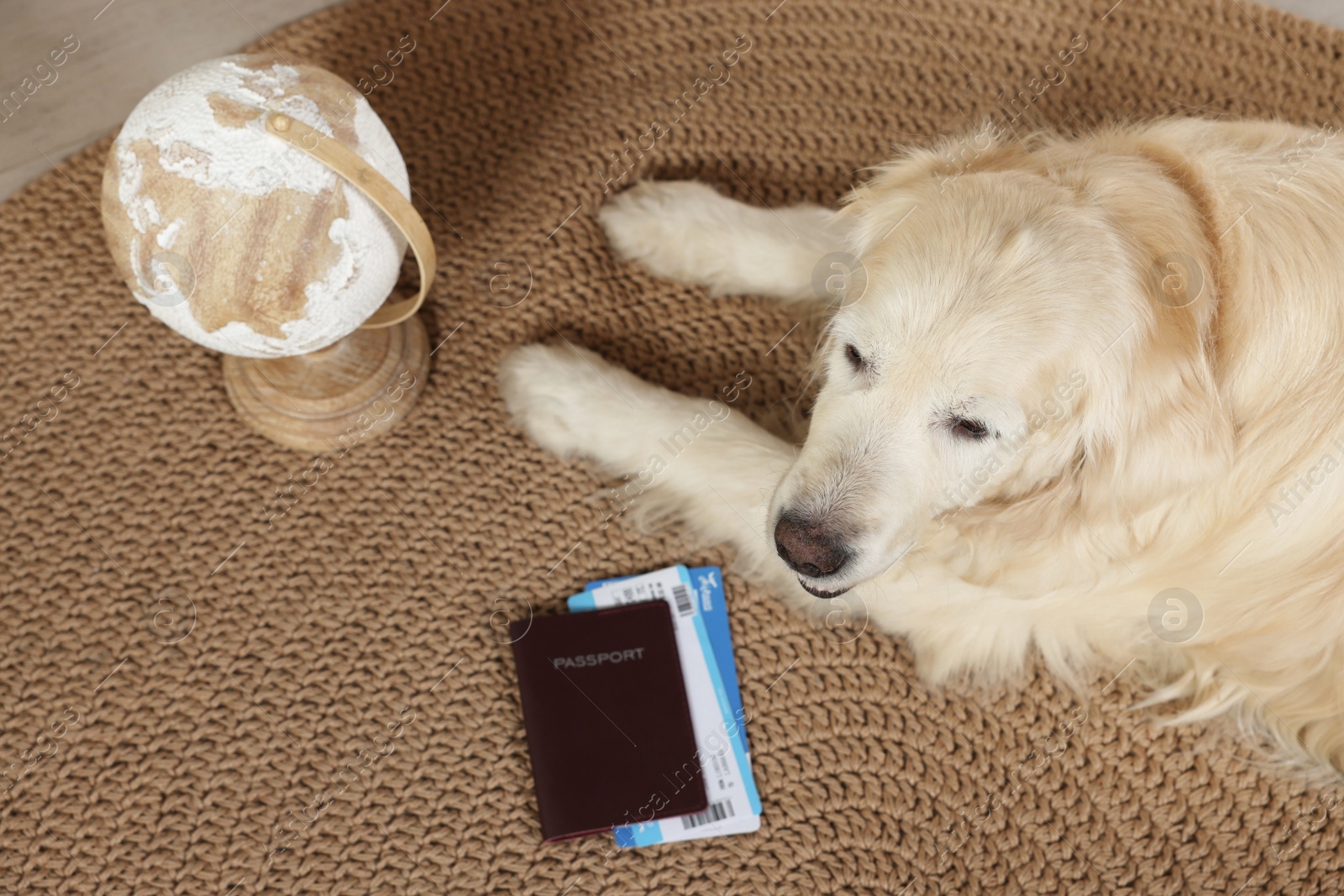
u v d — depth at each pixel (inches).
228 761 37.5
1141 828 38.1
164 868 36.9
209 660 38.1
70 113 41.1
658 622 38.3
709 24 43.1
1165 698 38.5
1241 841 38.0
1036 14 43.4
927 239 33.3
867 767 38.3
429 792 37.6
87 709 37.6
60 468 39.0
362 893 37.0
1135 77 43.2
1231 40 43.3
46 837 36.9
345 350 38.4
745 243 39.9
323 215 33.1
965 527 36.3
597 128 42.2
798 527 33.9
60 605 38.2
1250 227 33.2
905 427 33.4
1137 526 35.1
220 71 33.1
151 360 39.7
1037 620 37.7
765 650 38.9
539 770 37.3
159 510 38.9
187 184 32.5
